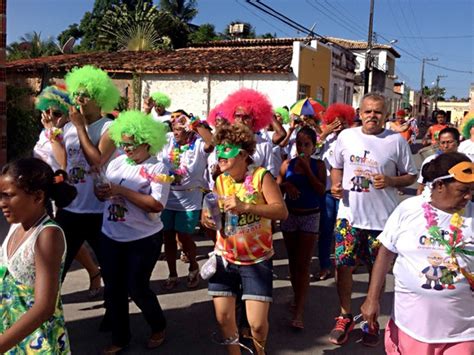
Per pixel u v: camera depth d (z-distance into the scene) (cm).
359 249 439
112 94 434
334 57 2166
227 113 512
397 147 424
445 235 269
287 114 859
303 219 454
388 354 304
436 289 269
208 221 346
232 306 348
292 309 498
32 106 1320
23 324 226
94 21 3872
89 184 434
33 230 242
